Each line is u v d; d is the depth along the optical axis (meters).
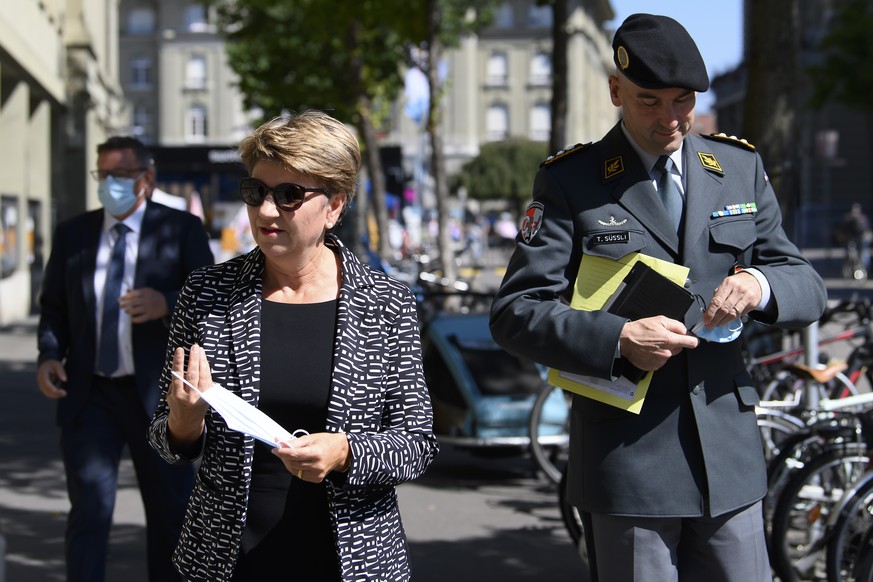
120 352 4.84
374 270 2.96
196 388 2.62
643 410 3.21
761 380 7.28
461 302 13.59
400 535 2.91
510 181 65.94
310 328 2.85
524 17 75.50
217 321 2.84
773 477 5.50
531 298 3.26
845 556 4.95
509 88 75.88
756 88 8.22
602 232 3.24
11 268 21.62
